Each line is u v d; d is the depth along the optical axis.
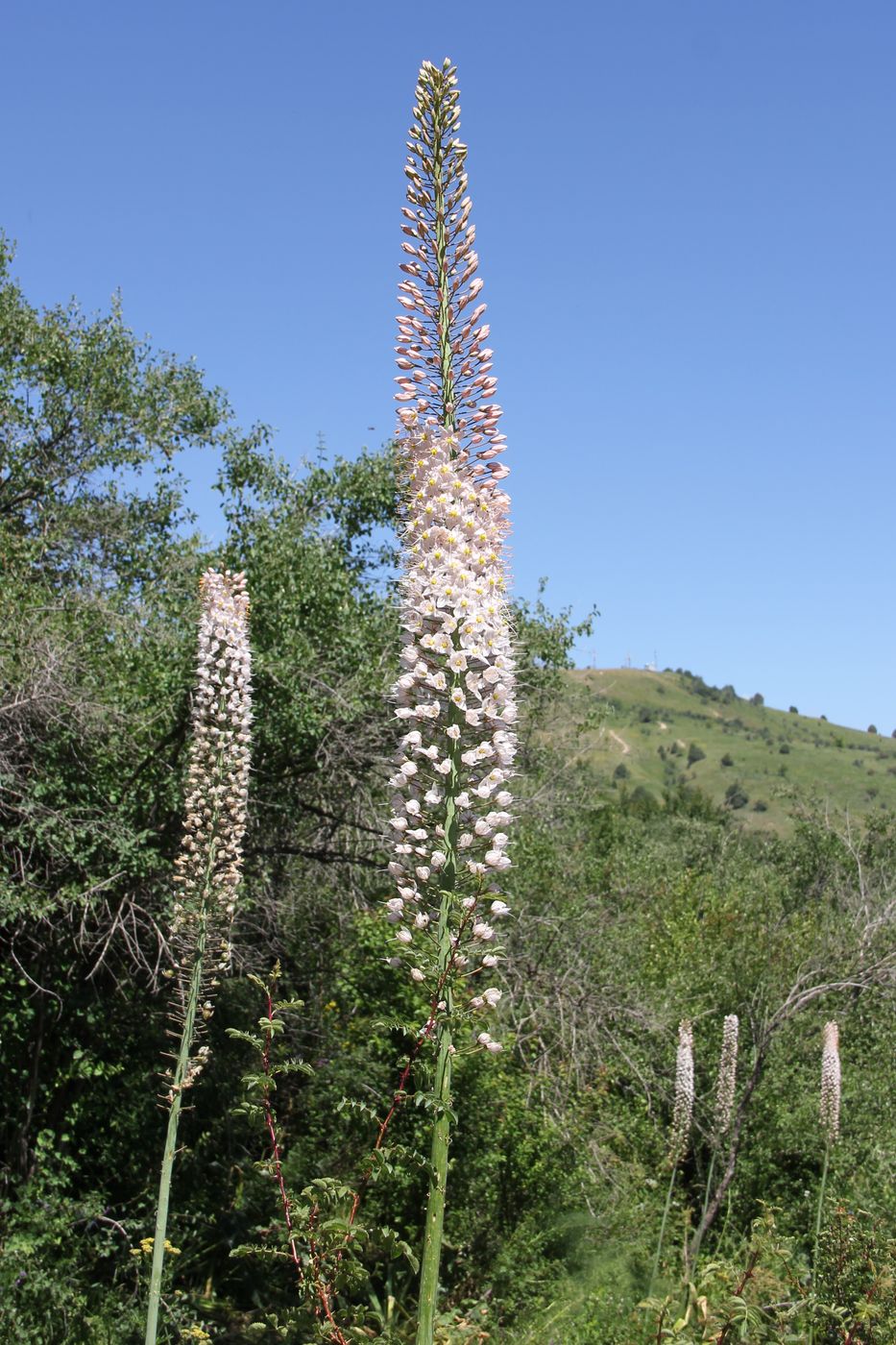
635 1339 7.71
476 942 3.72
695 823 26.42
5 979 9.18
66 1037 9.78
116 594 11.10
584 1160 9.73
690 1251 9.39
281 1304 9.88
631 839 21.77
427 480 4.05
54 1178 9.12
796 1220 10.22
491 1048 3.56
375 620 11.87
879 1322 5.37
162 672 10.19
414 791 3.85
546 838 12.81
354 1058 9.47
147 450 13.42
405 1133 8.94
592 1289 8.59
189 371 14.14
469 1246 8.68
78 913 9.41
